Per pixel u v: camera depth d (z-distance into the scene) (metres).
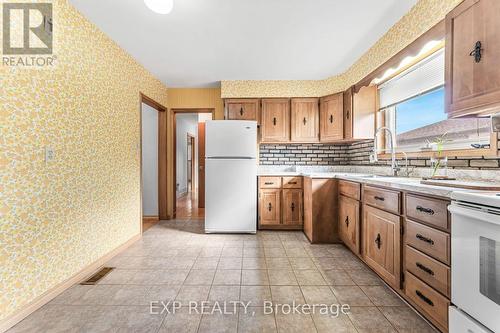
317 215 3.00
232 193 3.46
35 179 1.67
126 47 2.78
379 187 2.00
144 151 4.47
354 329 1.46
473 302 1.09
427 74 2.35
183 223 4.05
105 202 2.48
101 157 2.41
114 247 2.64
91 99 2.26
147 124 4.46
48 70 1.79
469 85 1.39
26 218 1.61
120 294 1.85
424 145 2.42
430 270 1.41
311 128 3.76
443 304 1.31
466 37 1.41
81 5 2.01
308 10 2.10
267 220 3.59
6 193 1.49
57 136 1.86
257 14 2.15
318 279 2.09
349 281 2.05
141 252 2.72
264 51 2.89
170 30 2.42
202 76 3.72
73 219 2.02
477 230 1.07
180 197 7.04
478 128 1.83
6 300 1.48
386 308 1.67
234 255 2.63
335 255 2.63
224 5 2.02
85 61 2.18
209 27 2.36
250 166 3.47
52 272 1.81
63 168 1.92
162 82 4.01
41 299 1.70
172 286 1.97
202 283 2.02
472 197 1.09
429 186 1.45
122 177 2.81
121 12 2.12
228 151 3.46
